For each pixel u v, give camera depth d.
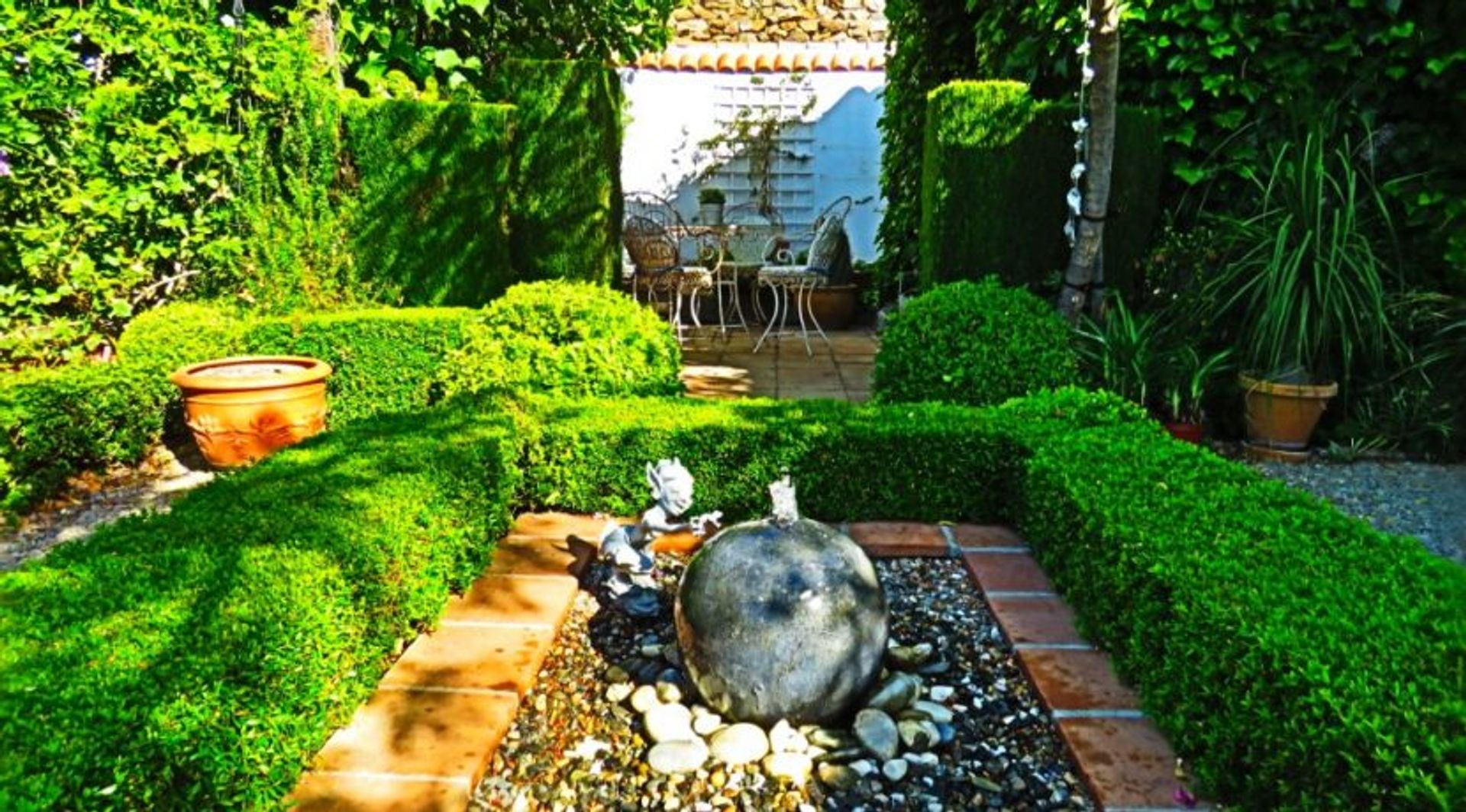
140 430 4.46
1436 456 4.56
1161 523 2.43
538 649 2.60
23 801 1.34
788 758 2.18
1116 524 2.46
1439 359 4.53
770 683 2.27
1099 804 1.98
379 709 2.27
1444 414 4.55
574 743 2.29
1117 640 2.47
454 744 2.13
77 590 1.90
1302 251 4.45
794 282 7.48
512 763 2.20
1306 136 4.75
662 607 2.96
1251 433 4.64
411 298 5.44
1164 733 2.21
